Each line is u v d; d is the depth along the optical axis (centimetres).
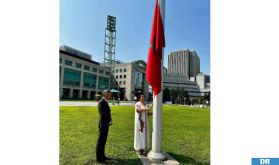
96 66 7325
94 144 706
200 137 884
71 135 830
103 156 552
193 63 14462
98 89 7431
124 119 1423
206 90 12244
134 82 8538
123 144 727
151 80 581
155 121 577
